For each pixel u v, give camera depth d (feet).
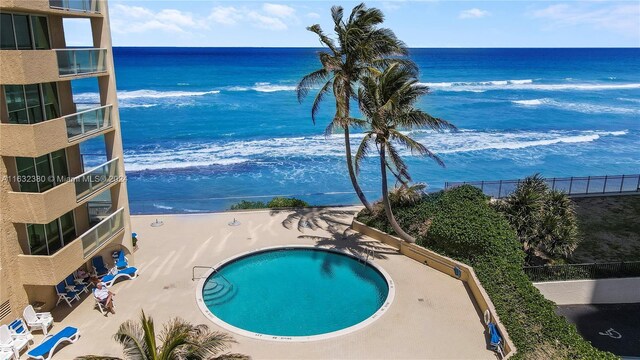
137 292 65.57
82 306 62.28
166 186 134.82
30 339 53.11
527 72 400.06
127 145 171.94
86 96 237.45
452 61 494.59
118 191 69.36
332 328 59.06
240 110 226.38
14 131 50.21
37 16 55.83
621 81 347.77
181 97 254.68
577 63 486.38
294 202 99.25
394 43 75.82
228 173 145.89
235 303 64.39
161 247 79.46
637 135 192.65
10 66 48.11
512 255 68.28
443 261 71.61
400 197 85.20
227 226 88.58
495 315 56.90
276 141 178.09
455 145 176.55
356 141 177.99
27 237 55.62
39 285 57.16
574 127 205.05
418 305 62.95
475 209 76.13
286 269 73.97
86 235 60.23
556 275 70.79
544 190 79.05
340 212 96.58
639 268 71.67
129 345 37.04
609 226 83.97
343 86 76.95
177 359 36.83
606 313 69.21
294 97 260.01
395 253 78.23
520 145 177.06
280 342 55.06
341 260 76.79
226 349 53.42
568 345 50.57
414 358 52.42
